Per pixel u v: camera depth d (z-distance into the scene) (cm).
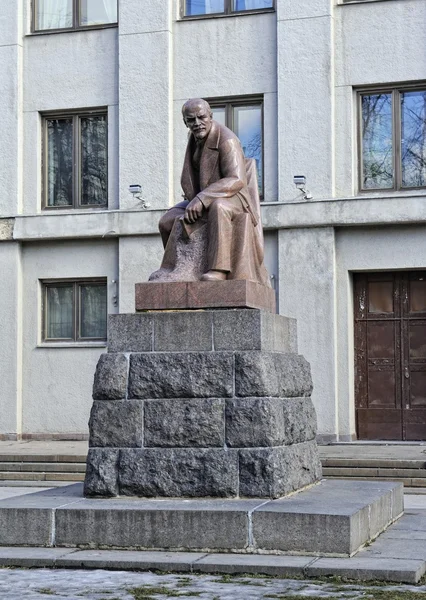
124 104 2366
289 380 1053
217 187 1057
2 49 2448
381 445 2155
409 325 2244
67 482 1758
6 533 961
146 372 1013
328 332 2222
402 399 2242
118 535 935
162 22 2345
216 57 2331
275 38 2294
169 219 1092
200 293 1030
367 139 2262
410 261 2192
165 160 2341
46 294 2442
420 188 2233
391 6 2225
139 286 1045
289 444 1031
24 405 2416
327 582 834
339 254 2234
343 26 2253
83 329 2423
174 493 992
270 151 2292
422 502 1410
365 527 943
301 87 2256
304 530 895
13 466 1856
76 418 2383
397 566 848
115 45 2397
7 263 2427
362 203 2192
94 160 2430
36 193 2442
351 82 2245
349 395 2228
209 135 1084
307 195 2239
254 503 952
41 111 2445
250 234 1059
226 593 794
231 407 990
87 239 2398
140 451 1006
